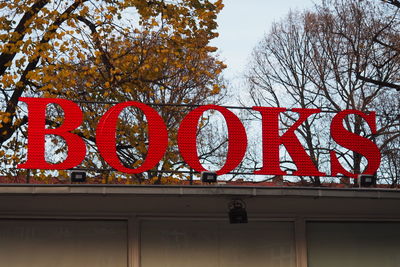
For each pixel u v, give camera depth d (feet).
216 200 28.19
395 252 32.17
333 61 99.40
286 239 31.01
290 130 37.58
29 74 51.47
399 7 77.30
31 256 28.73
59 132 34.81
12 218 28.81
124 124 58.23
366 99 93.04
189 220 30.27
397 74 91.20
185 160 35.96
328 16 99.71
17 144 54.19
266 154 36.96
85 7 54.70
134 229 29.66
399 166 83.76
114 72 55.57
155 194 26.13
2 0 53.57
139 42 57.00
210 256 30.14
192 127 36.52
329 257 31.42
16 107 53.67
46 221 29.12
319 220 31.63
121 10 56.95
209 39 58.44
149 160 35.47
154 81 58.80
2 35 53.21
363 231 32.07
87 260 29.14
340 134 38.37
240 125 37.17
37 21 52.70
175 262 29.81
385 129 88.48
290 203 29.40
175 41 57.26
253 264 30.45
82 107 56.24
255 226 30.83
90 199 27.02
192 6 58.44
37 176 49.57
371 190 27.89
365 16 92.84
